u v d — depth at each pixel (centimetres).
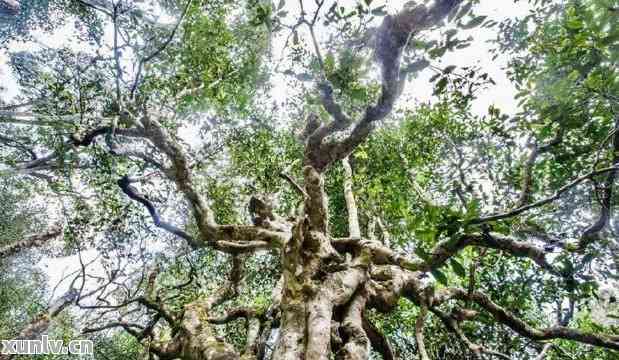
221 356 494
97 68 795
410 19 373
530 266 786
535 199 661
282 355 427
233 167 1103
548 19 608
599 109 519
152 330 774
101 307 728
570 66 505
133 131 729
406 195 892
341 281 546
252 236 656
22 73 801
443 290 725
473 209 320
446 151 978
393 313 953
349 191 930
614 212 523
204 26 982
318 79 475
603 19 452
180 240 984
